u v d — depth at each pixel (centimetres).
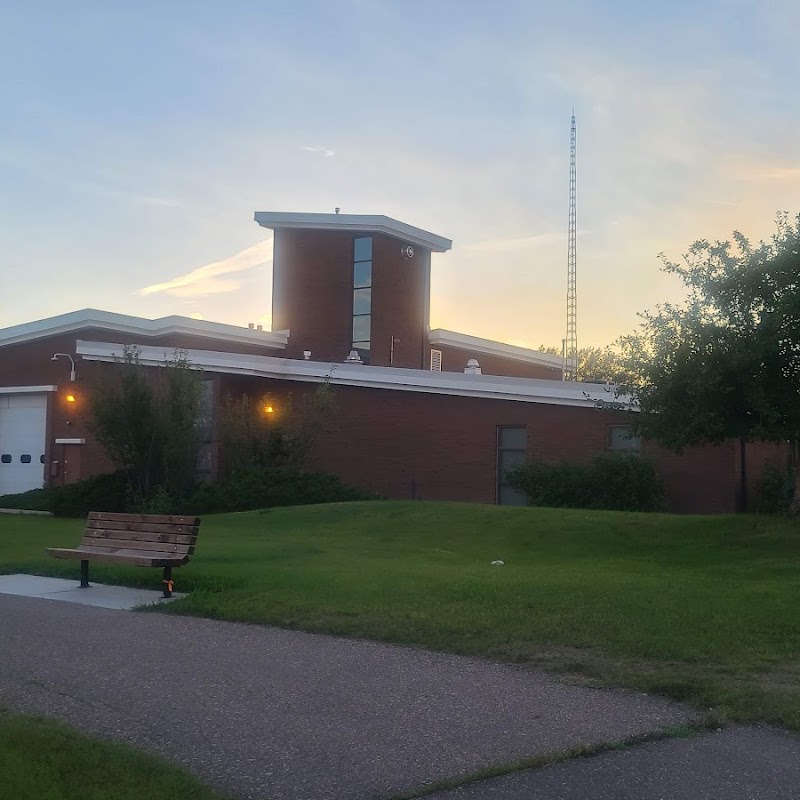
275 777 530
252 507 2495
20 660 791
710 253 1534
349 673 752
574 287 5331
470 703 668
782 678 712
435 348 4034
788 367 1499
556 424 2492
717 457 2225
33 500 2920
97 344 3097
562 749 570
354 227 3750
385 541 1781
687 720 628
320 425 2728
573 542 1664
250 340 3612
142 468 2567
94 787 490
